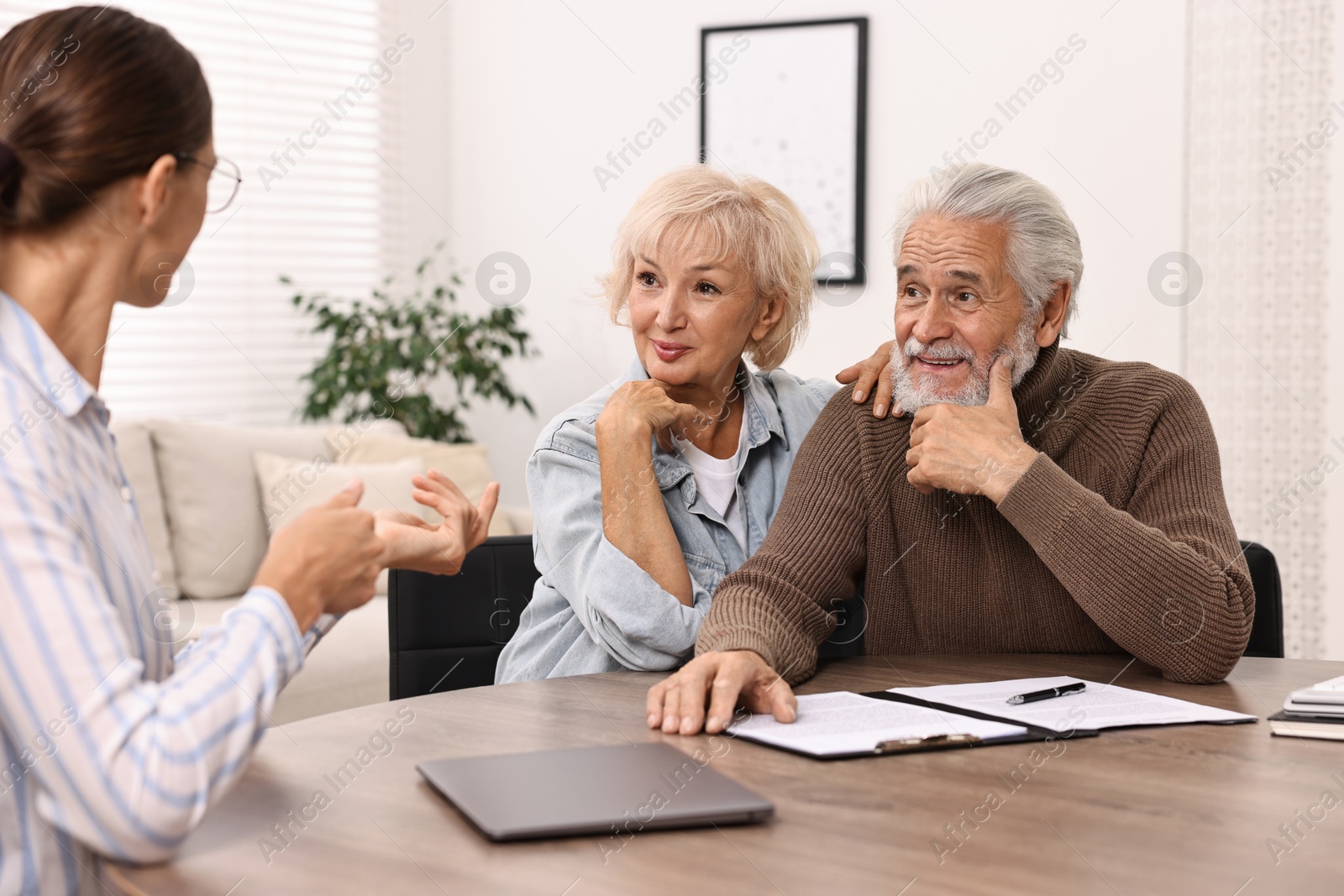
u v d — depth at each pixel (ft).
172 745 2.26
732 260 4.82
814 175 11.69
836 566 4.75
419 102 14.12
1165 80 9.99
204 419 12.80
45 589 2.24
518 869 2.38
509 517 10.64
